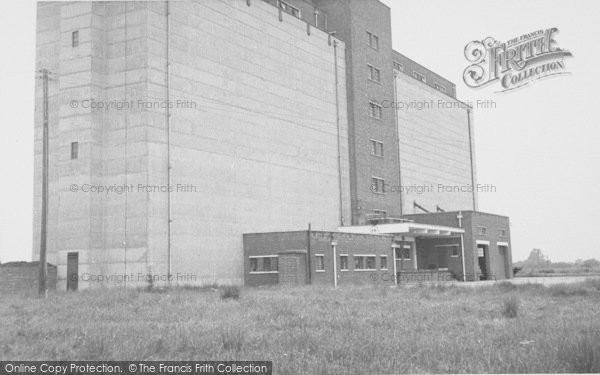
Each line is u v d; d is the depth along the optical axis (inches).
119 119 1446.9
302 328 561.9
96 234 1427.2
